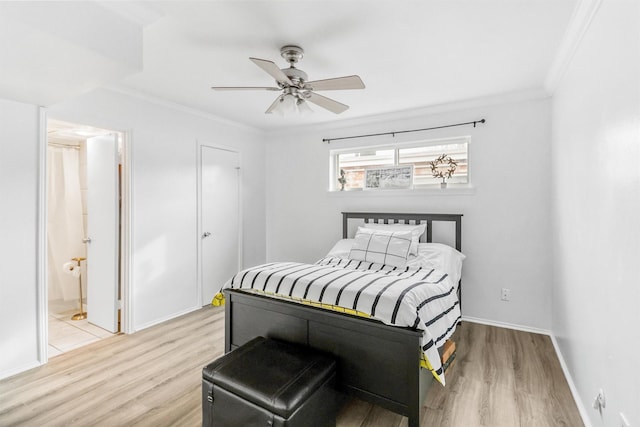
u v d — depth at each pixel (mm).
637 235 1195
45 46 1627
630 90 1257
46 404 2053
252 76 2803
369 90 3129
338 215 4355
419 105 3586
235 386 1640
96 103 2906
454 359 2607
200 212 3916
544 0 1753
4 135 2365
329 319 2037
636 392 1192
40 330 2541
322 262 3402
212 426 1748
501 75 2775
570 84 2295
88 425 1863
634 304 1220
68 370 2473
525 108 3225
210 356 2705
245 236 4594
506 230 3338
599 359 1630
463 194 3525
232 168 4359
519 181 3266
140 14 1836
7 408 2016
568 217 2363
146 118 3303
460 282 3533
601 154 1608
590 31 1797
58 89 2197
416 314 1796
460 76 2797
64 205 4031
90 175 3465
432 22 1968
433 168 3758
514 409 2014
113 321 3225
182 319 3566
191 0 1751
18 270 2443
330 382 1825
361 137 4172
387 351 1847
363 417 1993
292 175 4727
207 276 4031
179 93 3230
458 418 1937
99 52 1709
